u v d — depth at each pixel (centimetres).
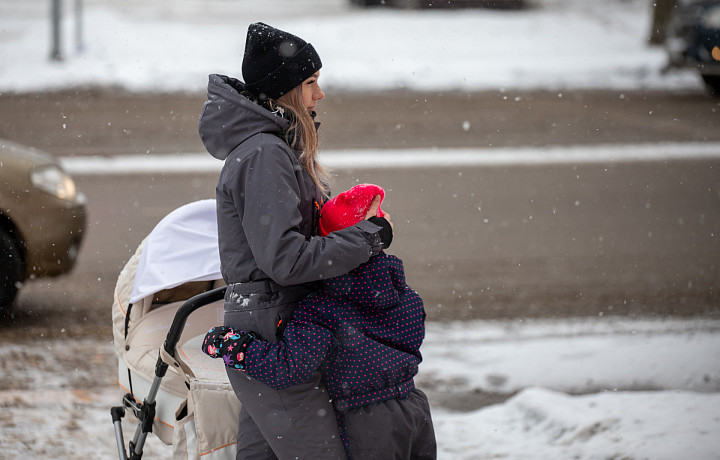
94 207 2192
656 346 1397
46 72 3909
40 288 1639
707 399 1076
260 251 612
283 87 660
